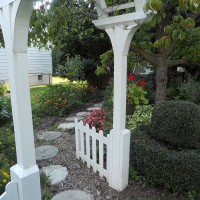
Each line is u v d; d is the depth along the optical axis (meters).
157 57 3.70
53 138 3.86
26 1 1.21
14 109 1.44
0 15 1.38
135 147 2.45
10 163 2.49
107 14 2.09
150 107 3.96
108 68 7.15
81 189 2.37
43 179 2.44
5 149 2.90
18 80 1.38
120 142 2.20
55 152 3.28
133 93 4.17
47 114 5.33
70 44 7.11
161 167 2.19
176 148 2.45
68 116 5.35
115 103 2.16
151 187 2.37
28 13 1.28
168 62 3.71
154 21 1.96
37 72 11.49
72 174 2.67
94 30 6.28
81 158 2.97
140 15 1.72
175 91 5.23
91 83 8.32
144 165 2.34
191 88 5.24
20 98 1.40
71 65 7.52
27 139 1.47
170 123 2.38
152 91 5.43
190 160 2.07
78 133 2.99
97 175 2.64
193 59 3.53
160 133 2.48
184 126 2.30
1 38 2.96
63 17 2.32
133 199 2.18
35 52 11.15
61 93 5.79
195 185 2.08
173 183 2.16
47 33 2.37
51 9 2.30
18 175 1.47
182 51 3.67
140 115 3.72
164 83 3.77
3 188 1.99
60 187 2.41
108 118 3.56
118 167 2.26
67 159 3.06
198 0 1.30
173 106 2.47
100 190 2.35
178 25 2.01
